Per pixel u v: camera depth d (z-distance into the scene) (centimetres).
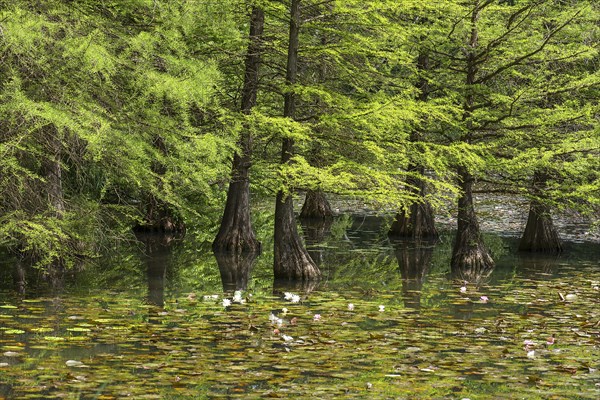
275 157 2022
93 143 1209
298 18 1756
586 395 857
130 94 1370
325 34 1942
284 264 1753
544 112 1992
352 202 3778
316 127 1788
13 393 809
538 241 2302
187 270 1842
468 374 934
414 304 1428
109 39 1334
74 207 1609
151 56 1365
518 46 2022
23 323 1164
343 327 1194
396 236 2639
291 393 840
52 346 1018
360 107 1739
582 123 1970
